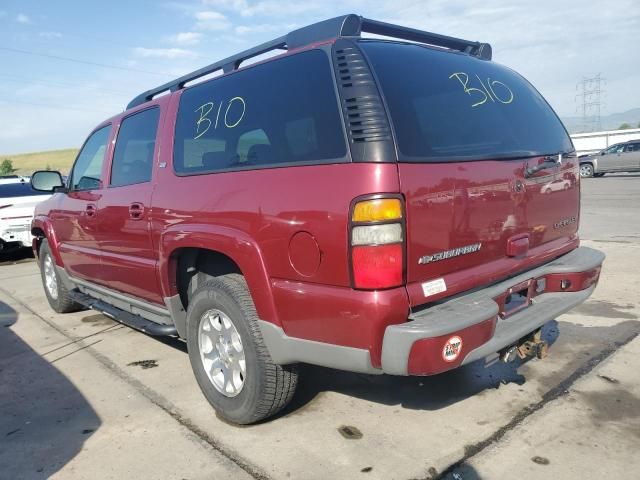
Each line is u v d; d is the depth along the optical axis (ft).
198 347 11.20
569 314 16.62
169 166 11.82
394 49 9.62
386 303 7.93
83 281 16.70
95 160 15.58
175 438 10.36
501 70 11.98
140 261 12.83
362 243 7.93
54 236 17.85
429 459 9.27
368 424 10.55
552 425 10.20
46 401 12.32
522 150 10.63
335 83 8.74
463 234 8.97
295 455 9.57
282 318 9.13
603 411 10.64
